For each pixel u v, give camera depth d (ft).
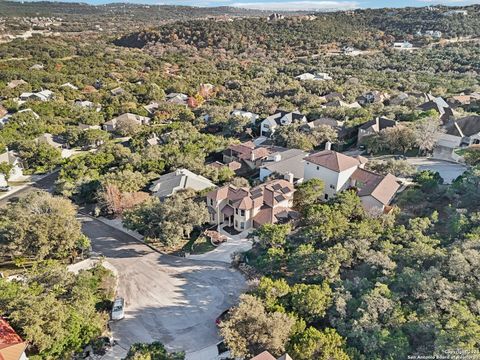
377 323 110.11
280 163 232.53
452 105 354.95
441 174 224.33
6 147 304.50
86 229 203.21
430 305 111.45
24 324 113.29
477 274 118.11
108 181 221.66
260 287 129.59
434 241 141.90
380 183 194.49
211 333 133.18
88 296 135.03
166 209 184.03
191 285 157.07
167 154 270.26
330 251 139.54
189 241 189.06
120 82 530.68
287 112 370.32
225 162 288.10
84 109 420.77
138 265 170.81
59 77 508.12
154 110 444.96
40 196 208.74
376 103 369.91
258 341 110.42
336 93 428.56
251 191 202.18
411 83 448.24
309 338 107.65
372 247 147.13
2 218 186.09
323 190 213.66
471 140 256.32
